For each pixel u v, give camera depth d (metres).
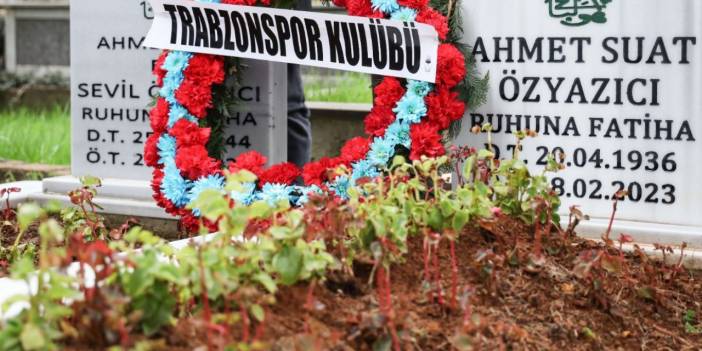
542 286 3.52
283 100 5.72
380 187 3.58
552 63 4.79
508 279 3.52
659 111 4.66
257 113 5.61
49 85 13.24
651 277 3.94
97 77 6.14
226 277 2.86
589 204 4.79
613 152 4.74
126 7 6.04
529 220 3.94
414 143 4.68
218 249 2.97
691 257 4.42
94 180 4.95
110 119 6.13
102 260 2.73
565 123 4.80
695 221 4.64
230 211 3.06
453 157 4.39
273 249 3.13
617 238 4.64
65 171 7.78
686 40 4.60
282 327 2.99
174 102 5.19
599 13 4.71
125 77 6.08
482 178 4.04
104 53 6.12
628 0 4.67
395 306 3.19
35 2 14.05
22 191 6.16
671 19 4.61
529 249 3.73
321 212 3.45
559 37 4.77
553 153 4.58
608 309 3.56
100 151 6.17
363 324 2.95
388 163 4.73
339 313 3.14
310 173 4.79
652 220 4.71
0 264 4.45
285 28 5.03
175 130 5.11
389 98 4.77
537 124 4.83
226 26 5.14
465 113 4.90
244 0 5.07
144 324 2.77
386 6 4.80
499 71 4.86
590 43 4.73
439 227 3.61
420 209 3.63
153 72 5.46
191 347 2.76
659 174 4.68
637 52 4.67
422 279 3.39
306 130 6.33
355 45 4.88
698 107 4.60
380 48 4.82
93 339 2.65
